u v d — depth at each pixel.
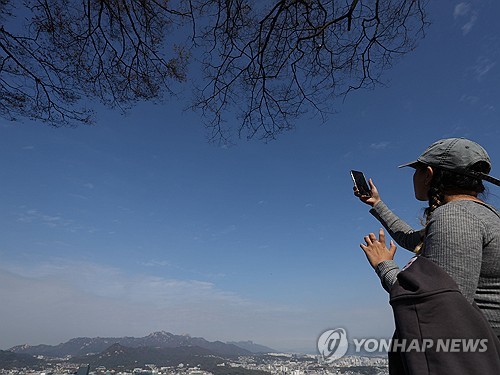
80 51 3.30
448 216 0.81
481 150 0.93
